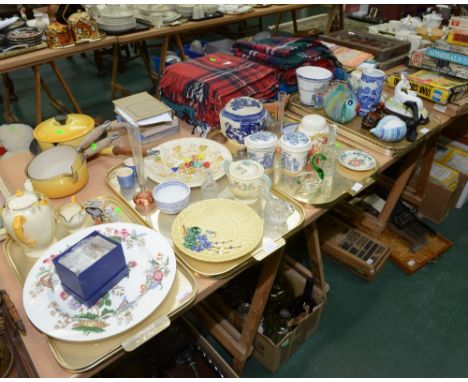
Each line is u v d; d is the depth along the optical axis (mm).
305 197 1126
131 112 1369
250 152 1166
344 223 2049
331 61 1771
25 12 3102
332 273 1932
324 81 1495
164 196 1092
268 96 1551
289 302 1571
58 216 1028
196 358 1381
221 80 1462
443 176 2111
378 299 1795
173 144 1362
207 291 876
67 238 945
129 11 2354
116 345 748
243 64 1618
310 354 1568
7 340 770
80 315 774
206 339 1547
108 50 3988
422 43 2156
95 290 790
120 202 1120
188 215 1025
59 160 1174
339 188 1175
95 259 789
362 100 1481
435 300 1790
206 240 958
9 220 871
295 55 1669
